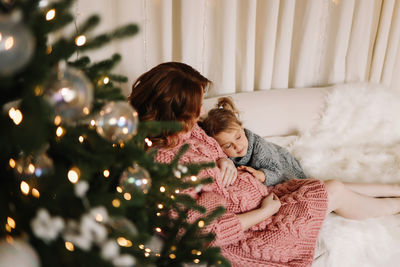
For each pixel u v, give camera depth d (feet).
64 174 1.88
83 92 1.72
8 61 1.40
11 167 1.84
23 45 1.41
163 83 3.34
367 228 4.03
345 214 4.15
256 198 3.86
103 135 2.04
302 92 5.90
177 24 5.46
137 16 4.83
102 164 1.99
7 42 1.37
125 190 2.23
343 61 6.72
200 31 5.38
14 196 1.78
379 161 5.21
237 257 3.32
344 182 4.50
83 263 1.63
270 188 4.40
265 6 5.68
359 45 6.69
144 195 2.30
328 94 5.86
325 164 5.10
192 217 3.04
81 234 1.57
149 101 3.40
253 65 5.95
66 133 2.04
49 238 1.55
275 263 3.41
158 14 5.03
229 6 5.30
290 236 3.55
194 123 3.59
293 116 5.69
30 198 1.75
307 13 6.08
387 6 6.53
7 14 1.48
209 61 5.77
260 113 5.52
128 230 1.99
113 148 2.24
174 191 2.66
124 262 1.60
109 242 1.58
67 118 1.78
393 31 6.82
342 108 5.78
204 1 5.23
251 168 4.41
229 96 5.39
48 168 1.81
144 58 5.17
